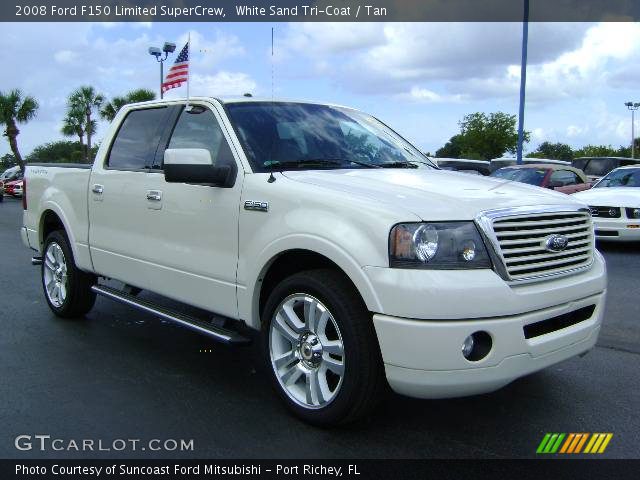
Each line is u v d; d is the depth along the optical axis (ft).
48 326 19.06
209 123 14.75
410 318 10.14
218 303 13.69
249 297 12.81
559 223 11.62
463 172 15.47
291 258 12.63
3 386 14.02
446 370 10.11
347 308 10.97
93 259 17.83
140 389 13.89
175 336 18.06
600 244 39.06
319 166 14.01
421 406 12.96
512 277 10.59
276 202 12.25
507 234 10.71
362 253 10.59
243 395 13.56
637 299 23.22
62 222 19.03
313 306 11.66
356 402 11.05
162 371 15.07
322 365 11.64
